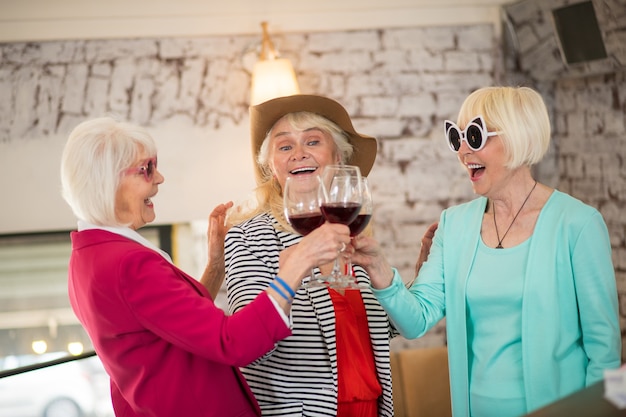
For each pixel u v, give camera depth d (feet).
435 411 11.01
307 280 6.84
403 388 11.01
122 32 13.65
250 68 13.82
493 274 6.72
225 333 5.60
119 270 5.66
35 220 13.62
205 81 13.87
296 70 14.10
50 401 7.16
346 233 5.76
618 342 6.43
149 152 6.16
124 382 5.99
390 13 14.23
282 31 13.99
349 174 5.77
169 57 13.78
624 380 4.36
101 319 5.80
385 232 14.58
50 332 14.37
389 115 14.38
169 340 5.70
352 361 6.81
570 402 4.38
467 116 6.81
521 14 13.70
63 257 14.30
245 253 6.91
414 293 7.02
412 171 14.55
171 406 5.86
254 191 7.70
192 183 13.97
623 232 13.32
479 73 14.51
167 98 13.82
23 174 13.56
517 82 14.69
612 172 13.48
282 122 7.44
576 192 14.48
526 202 6.84
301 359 6.66
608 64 12.52
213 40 13.84
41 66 13.51
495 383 6.64
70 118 13.61
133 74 13.74
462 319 6.86
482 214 7.06
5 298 14.24
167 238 14.62
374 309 7.04
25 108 13.51
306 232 6.01
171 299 5.65
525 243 6.69
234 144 13.98
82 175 5.91
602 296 6.41
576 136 14.35
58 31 13.50
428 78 14.42
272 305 5.67
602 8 12.09
